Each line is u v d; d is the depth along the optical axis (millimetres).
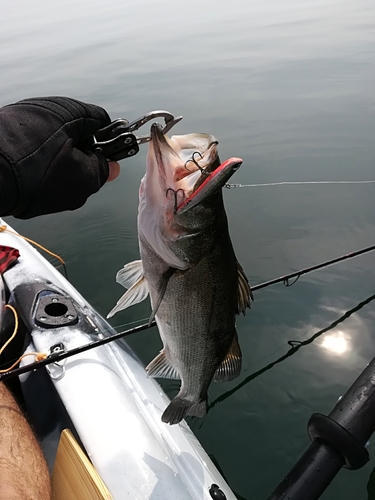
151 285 424
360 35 3494
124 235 1264
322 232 1174
